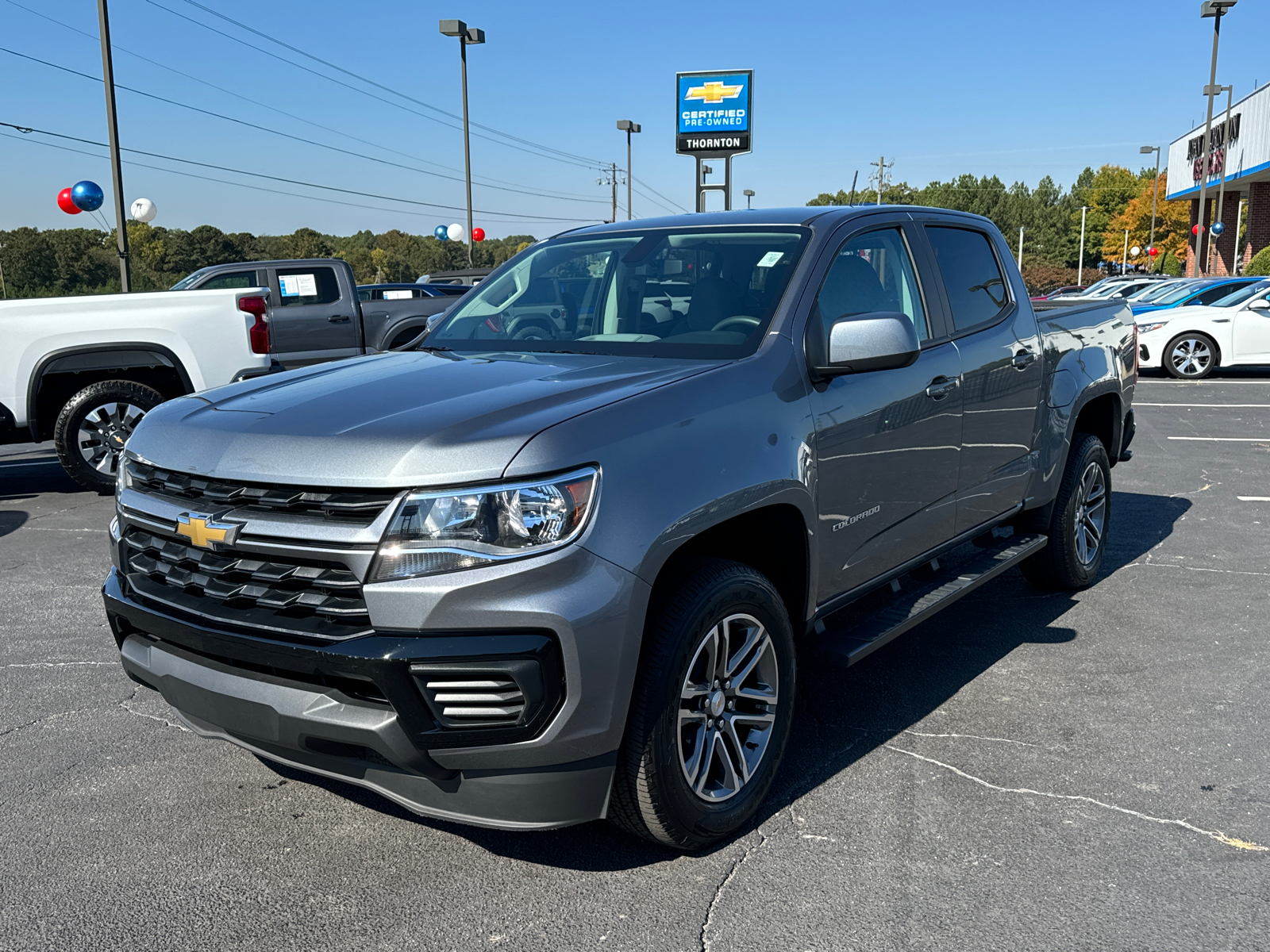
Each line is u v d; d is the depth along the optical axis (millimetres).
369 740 2346
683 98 24281
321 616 2426
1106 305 5504
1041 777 3270
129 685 4211
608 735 2465
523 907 2613
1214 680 4059
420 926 2541
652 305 3494
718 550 3080
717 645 2766
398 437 2436
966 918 2523
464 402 2654
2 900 2674
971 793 3172
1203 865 2746
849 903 2598
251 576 2498
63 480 9047
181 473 2670
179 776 3396
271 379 3275
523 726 2355
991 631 4691
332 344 13367
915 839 2898
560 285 3826
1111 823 2977
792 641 3074
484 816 2453
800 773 3328
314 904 2641
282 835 3004
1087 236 121562
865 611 3828
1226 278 16766
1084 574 5164
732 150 24250
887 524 3557
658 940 2465
